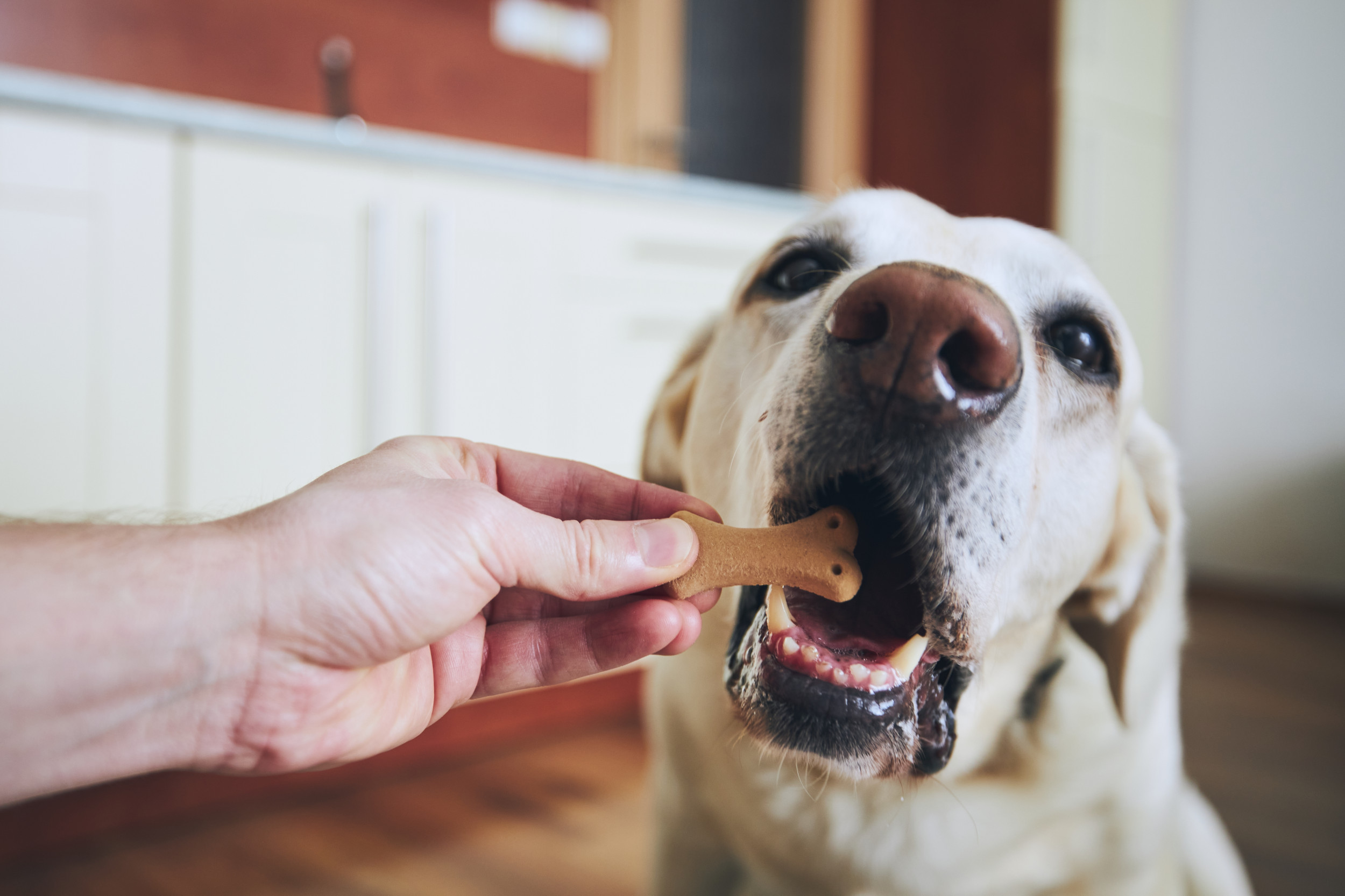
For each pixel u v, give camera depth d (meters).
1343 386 1.43
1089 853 0.40
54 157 0.58
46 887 0.57
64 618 0.22
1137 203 1.50
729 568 0.27
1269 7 1.50
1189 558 1.59
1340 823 0.68
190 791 0.68
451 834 0.65
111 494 0.61
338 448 0.69
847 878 0.39
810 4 1.55
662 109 1.45
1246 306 1.53
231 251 0.65
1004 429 0.28
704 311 0.88
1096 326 0.36
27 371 0.58
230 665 0.23
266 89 1.11
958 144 1.45
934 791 0.38
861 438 0.27
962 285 0.26
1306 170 1.47
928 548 0.28
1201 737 0.85
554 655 0.30
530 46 1.32
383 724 0.27
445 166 0.72
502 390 0.77
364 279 0.70
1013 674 0.38
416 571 0.24
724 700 0.39
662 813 0.44
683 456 0.44
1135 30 1.46
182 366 0.63
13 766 0.22
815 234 0.37
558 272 0.79
